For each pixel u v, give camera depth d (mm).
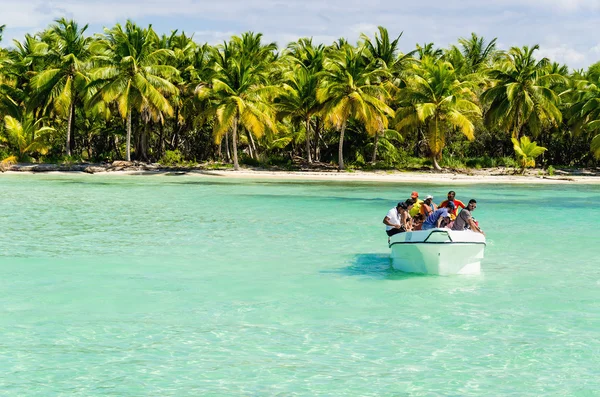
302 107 61031
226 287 14398
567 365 9664
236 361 9766
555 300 13344
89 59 56562
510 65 63969
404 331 11219
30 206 30281
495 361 9812
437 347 10422
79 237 21234
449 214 16578
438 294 13766
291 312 12383
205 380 9055
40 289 14094
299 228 23781
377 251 19047
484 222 26297
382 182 50312
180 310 12477
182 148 70812
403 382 9016
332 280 15133
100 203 32156
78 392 8641
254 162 61844
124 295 13609
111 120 66625
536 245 20422
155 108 56562
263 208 30594
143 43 55125
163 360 9781
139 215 27359
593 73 65438
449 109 57531
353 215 27922
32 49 63938
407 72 62750
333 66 58625
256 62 62906
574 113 62375
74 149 66938
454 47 70812
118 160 63375
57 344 10453
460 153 68375
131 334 10984
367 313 12328
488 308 12703
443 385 8930
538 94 60406
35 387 8781
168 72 55719
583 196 39312
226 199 34969
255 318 11977
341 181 50750
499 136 70625
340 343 10594
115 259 17578
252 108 53281
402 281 15016
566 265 17125
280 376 9203
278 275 15664
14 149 61625
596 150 59250
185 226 24109
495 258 18141
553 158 71688
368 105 54719
